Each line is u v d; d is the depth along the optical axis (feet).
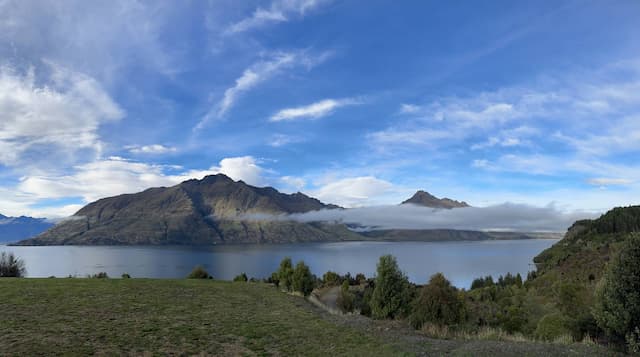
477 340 57.62
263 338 51.01
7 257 135.23
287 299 88.89
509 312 126.31
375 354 45.83
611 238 561.84
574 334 57.57
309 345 49.06
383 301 78.38
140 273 592.19
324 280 262.47
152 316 58.39
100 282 92.07
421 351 47.44
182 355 41.55
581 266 416.67
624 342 47.09
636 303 43.80
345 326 62.44
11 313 54.08
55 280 93.66
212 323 57.06
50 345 40.75
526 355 45.01
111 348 41.52
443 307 68.95
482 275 631.56
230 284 106.11
